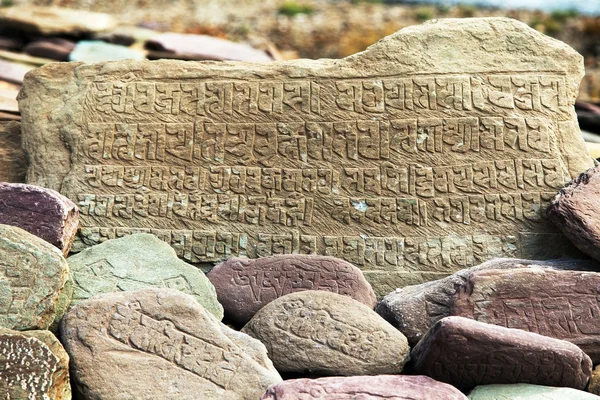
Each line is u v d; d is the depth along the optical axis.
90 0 16.14
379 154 5.54
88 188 5.59
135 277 4.99
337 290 5.05
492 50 5.74
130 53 9.70
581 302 4.70
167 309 4.41
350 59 5.73
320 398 3.97
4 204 5.01
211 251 5.43
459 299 4.72
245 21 15.26
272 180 5.53
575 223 5.04
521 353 4.21
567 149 5.56
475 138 5.54
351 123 5.59
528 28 5.80
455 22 5.82
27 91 5.91
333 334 4.58
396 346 4.53
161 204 5.54
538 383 4.35
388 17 15.79
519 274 4.75
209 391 4.20
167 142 5.64
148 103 5.73
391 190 5.48
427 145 5.54
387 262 5.36
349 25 15.20
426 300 4.84
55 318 4.54
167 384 4.21
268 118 5.64
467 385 4.40
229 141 5.61
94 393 4.17
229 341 4.36
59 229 4.98
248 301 5.05
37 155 5.72
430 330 4.34
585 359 4.31
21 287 4.44
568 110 5.65
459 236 5.39
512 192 5.45
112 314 4.38
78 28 10.27
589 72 13.09
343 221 5.45
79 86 5.84
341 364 4.50
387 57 5.72
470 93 5.62
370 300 5.05
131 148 5.65
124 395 4.16
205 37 10.36
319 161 5.55
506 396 4.22
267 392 4.05
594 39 14.39
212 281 5.14
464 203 5.44
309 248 5.41
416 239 5.39
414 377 4.16
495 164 5.50
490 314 4.68
